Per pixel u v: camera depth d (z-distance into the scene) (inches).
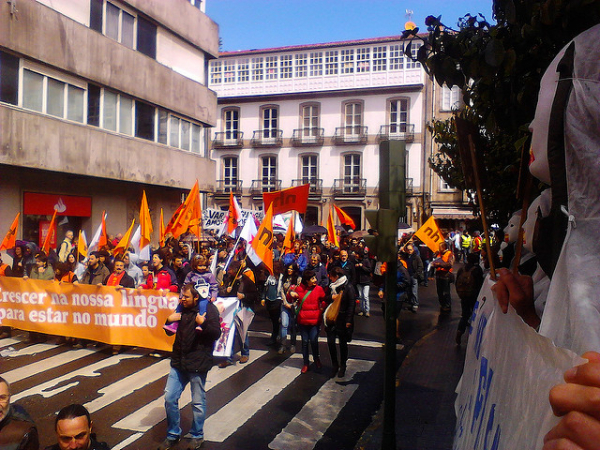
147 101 797.9
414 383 311.1
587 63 46.4
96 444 124.2
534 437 38.7
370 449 223.1
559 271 44.9
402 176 223.3
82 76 671.1
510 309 59.1
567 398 26.1
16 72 588.7
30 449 129.3
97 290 382.9
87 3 690.8
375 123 1530.5
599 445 24.3
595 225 42.5
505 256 116.6
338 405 281.0
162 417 261.9
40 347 394.6
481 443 61.2
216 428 250.1
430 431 237.3
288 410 273.9
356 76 1549.0
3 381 129.8
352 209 1563.7
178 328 226.4
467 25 141.0
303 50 1594.5
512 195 285.9
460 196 1467.8
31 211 648.4
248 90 1649.9
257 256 378.3
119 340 377.1
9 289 406.9
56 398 286.4
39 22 605.3
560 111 48.0
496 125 161.8
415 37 146.7
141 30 796.6
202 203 1434.5
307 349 344.5
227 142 1663.4
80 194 729.0
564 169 48.6
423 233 605.0
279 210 510.6
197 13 931.3
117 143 731.4
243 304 362.0
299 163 1596.9
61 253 583.5
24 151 588.4
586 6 95.8
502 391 54.7
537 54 121.7
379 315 557.0
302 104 1596.9
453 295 716.0
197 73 955.3
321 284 473.1
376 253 219.6
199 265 352.2
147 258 497.4
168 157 845.8
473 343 93.0
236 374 337.7
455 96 1477.6
